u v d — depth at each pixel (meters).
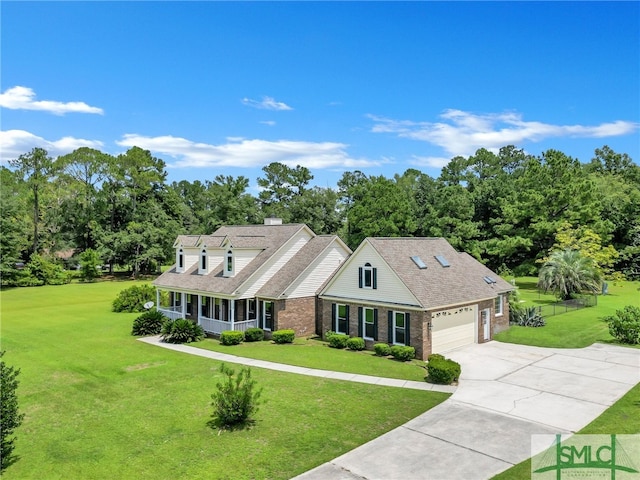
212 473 12.23
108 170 73.81
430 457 12.91
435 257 29.47
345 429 14.96
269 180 93.81
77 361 24.34
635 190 66.06
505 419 15.62
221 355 25.34
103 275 77.25
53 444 14.23
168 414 16.56
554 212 53.62
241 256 31.73
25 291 58.47
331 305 29.17
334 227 84.00
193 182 126.88
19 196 75.94
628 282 57.53
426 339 24.11
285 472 12.22
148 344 28.52
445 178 76.88
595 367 21.98
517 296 34.97
